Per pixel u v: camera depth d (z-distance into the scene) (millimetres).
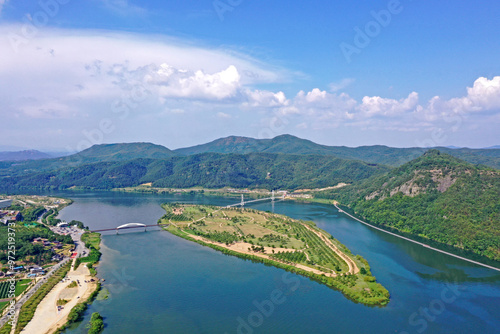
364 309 195375
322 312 192125
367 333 171750
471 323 180625
